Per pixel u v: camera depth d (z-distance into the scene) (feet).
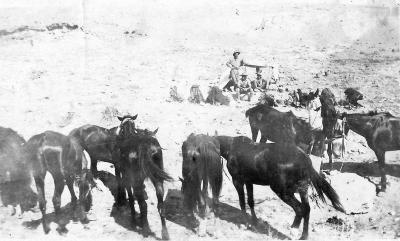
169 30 74.59
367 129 31.35
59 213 24.59
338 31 71.92
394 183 30.91
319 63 59.06
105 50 63.98
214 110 43.93
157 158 24.44
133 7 81.76
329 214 27.94
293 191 23.76
